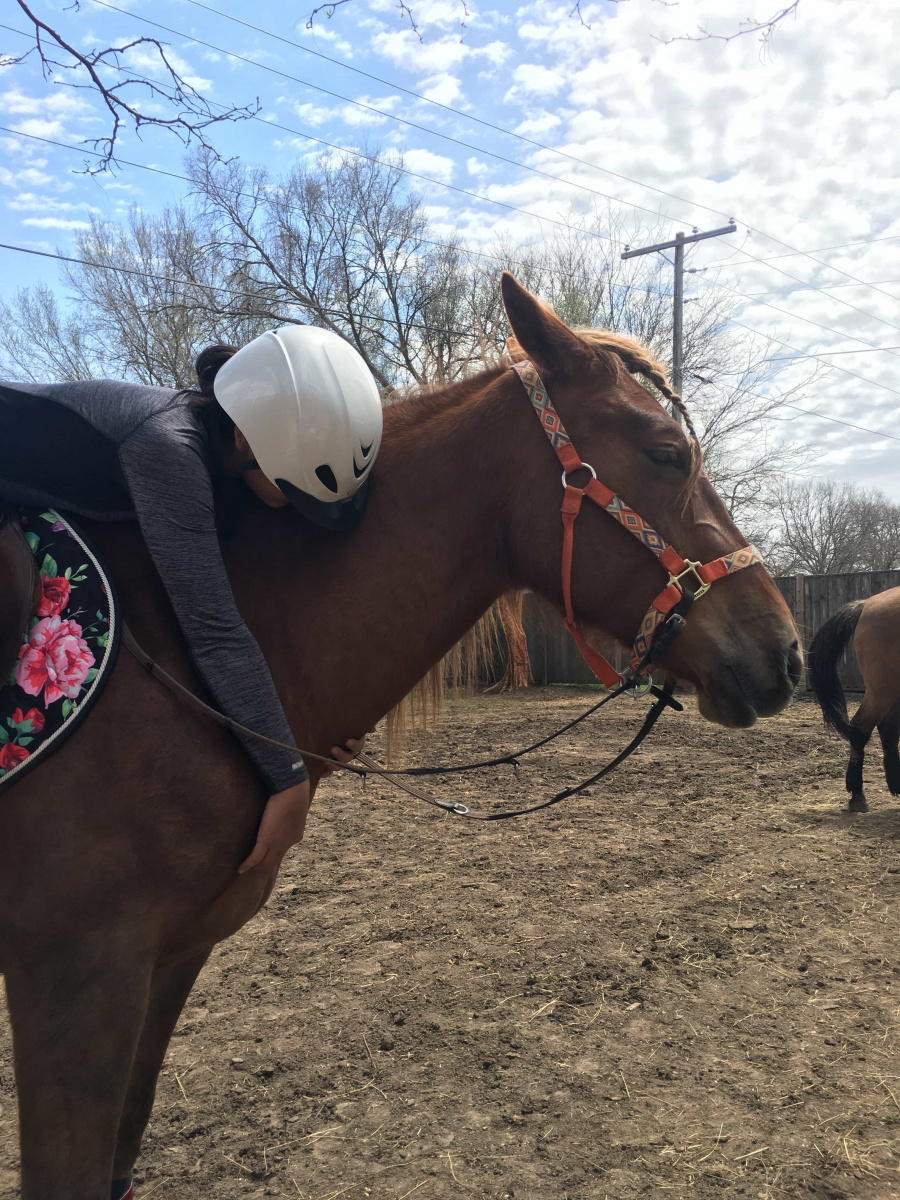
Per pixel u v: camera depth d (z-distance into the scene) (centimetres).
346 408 141
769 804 609
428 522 162
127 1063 122
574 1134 230
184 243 1577
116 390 141
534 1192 207
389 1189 210
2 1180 218
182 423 140
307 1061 272
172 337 1603
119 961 122
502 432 166
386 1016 302
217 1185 213
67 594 128
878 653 606
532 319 165
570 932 372
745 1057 269
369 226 1747
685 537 164
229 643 130
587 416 165
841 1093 247
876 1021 290
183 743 127
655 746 849
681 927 377
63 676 124
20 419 135
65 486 136
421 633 161
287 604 151
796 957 344
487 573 169
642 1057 270
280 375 141
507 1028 290
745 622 165
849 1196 204
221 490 154
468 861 485
